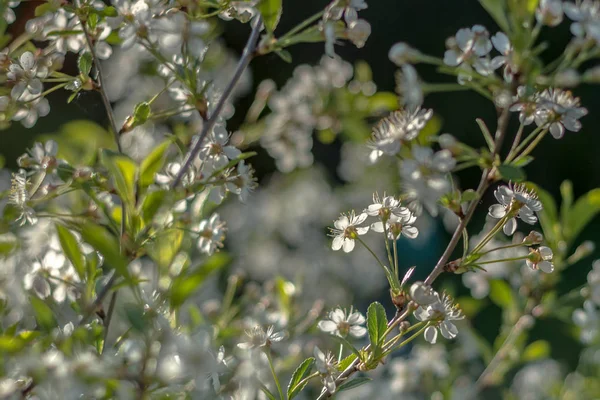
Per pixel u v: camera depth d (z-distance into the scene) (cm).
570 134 445
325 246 178
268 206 176
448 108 430
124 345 109
